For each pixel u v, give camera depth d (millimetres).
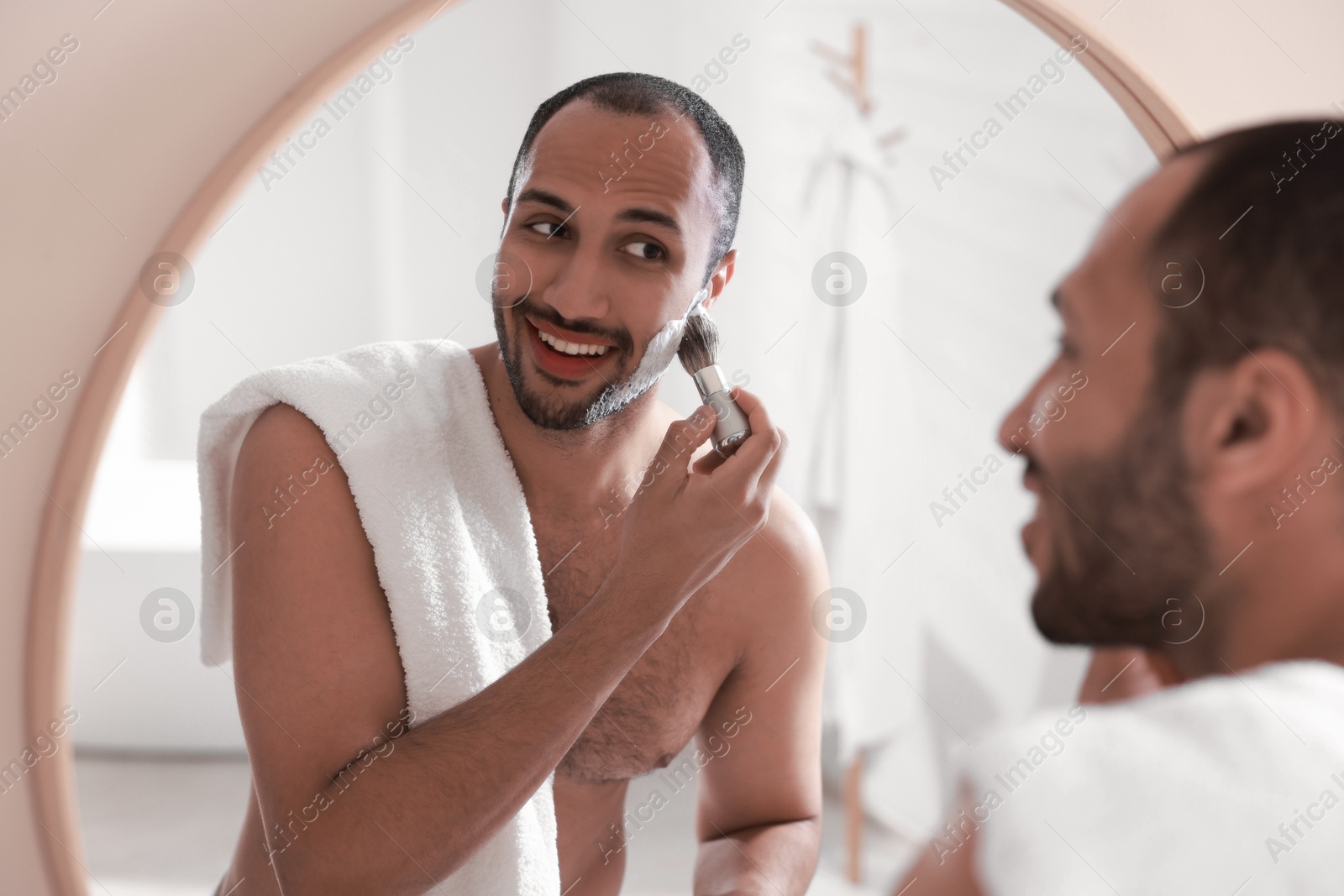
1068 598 480
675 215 721
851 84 1234
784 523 890
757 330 1327
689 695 860
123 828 1191
